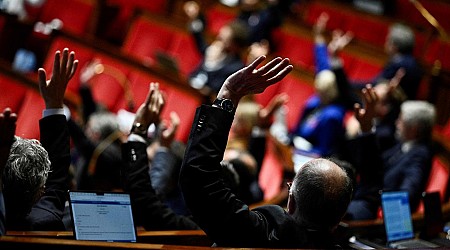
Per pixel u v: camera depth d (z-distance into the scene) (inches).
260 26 370.6
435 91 325.7
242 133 234.4
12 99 278.5
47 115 143.6
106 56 313.0
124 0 408.5
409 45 326.0
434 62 371.9
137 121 152.8
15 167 120.2
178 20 359.9
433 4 411.2
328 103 301.3
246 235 118.6
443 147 277.4
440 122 323.3
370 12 406.0
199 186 116.8
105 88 309.1
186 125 292.0
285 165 252.4
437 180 269.3
